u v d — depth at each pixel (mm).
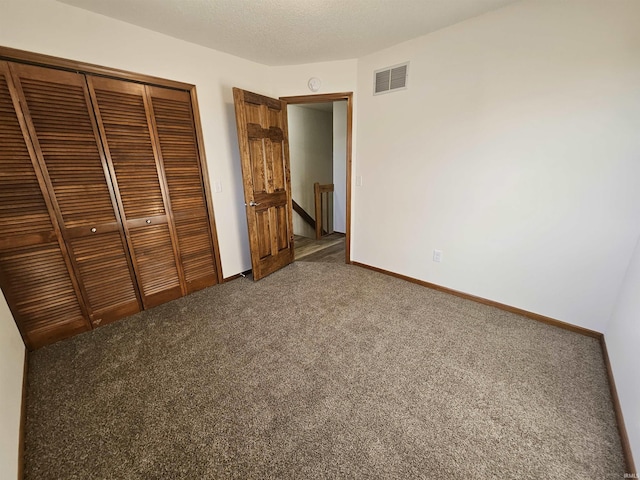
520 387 1505
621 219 1698
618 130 1632
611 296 1810
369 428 1283
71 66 1789
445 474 1089
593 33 1618
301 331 2043
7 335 1521
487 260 2320
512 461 1135
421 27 2146
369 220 3121
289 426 1300
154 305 2430
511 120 1989
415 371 1633
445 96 2275
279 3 1768
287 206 3287
